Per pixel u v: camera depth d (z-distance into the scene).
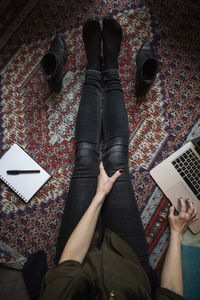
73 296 0.71
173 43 1.27
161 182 1.16
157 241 1.15
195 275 1.06
